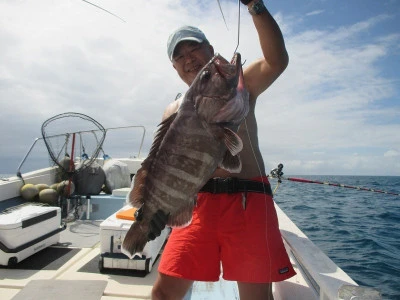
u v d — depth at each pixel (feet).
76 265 11.74
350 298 4.75
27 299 9.16
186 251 7.13
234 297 9.73
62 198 18.63
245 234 6.91
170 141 6.07
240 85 6.25
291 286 9.00
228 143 5.77
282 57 6.58
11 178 19.13
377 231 31.14
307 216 40.37
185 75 8.09
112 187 21.01
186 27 7.78
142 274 10.98
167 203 6.07
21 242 11.94
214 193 7.23
